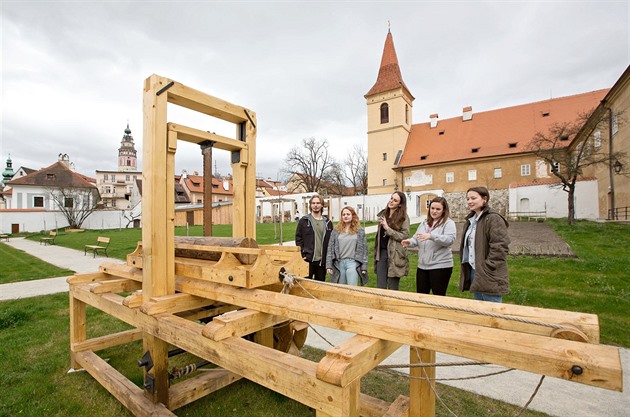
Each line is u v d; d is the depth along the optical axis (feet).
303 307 5.67
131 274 9.05
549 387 9.23
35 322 15.20
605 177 63.98
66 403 8.65
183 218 85.56
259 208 124.67
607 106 59.82
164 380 7.64
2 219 107.96
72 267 32.96
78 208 114.62
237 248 7.16
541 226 51.49
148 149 7.54
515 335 4.03
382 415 6.94
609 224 48.14
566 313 4.90
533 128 98.73
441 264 11.15
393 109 115.03
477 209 9.98
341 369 3.93
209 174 9.61
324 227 14.57
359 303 6.78
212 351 5.69
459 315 5.63
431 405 6.60
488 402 8.45
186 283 7.77
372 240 41.09
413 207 103.14
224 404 8.62
